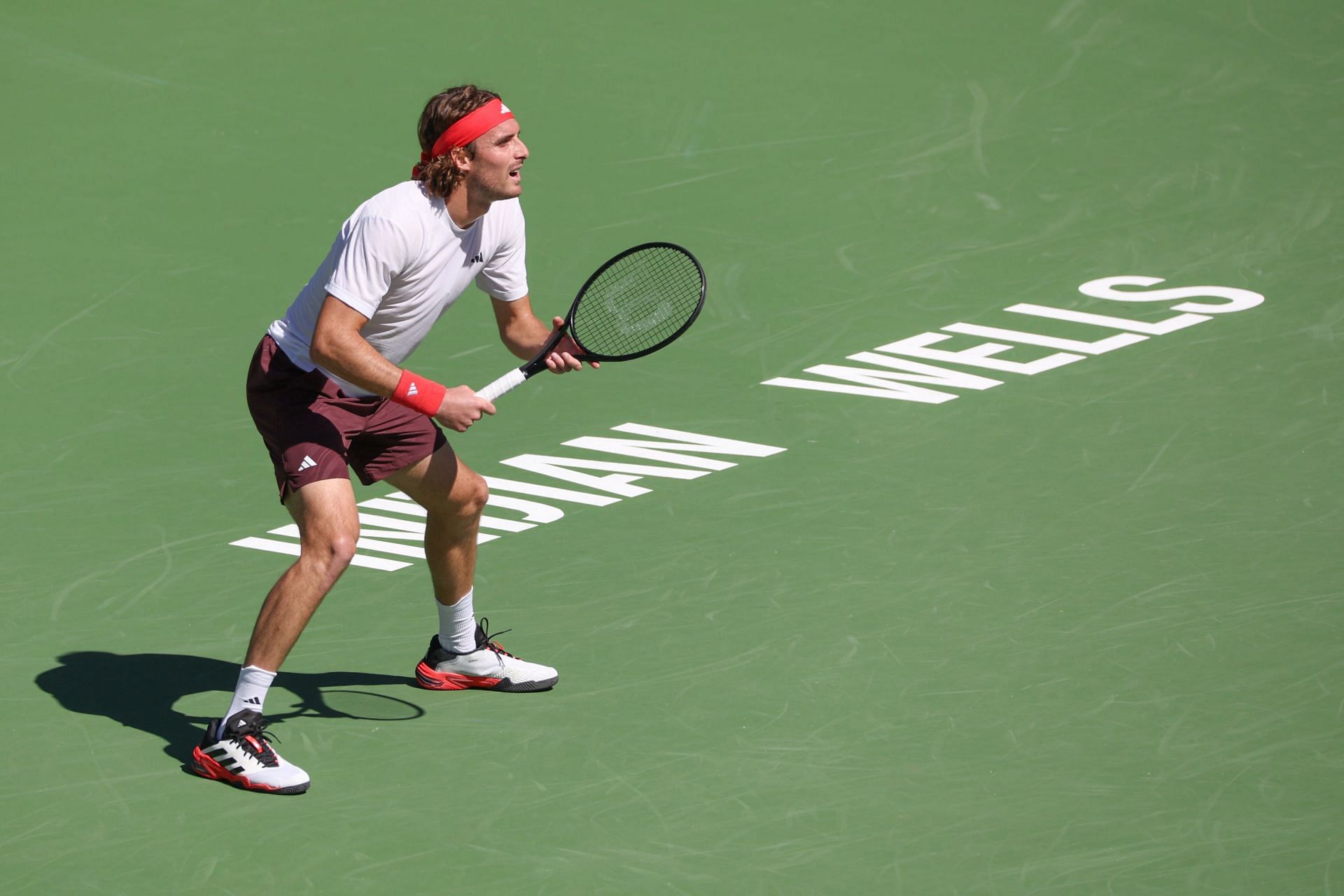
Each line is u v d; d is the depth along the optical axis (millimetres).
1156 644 24781
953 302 40344
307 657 24984
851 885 18766
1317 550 27906
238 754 20984
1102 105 50625
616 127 48375
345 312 20625
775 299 40406
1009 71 52250
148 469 32344
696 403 35312
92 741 22328
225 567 28234
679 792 20891
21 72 49438
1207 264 42219
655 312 25547
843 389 35812
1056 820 20078
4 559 28453
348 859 19406
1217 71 52781
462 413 21297
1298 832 19703
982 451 32594
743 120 49031
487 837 19859
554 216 44031
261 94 49000
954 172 46812
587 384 36312
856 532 29141
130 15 52906
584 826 20109
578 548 28719
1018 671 24094
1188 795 20594
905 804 20531
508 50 51875
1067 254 42812
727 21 54125
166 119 47594
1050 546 28375
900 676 24016
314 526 21016
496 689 23859
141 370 36688
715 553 28406
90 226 42688
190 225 42969
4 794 20922
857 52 52812
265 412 21594
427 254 21156
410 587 27406
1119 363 36750
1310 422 33500
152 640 25531
